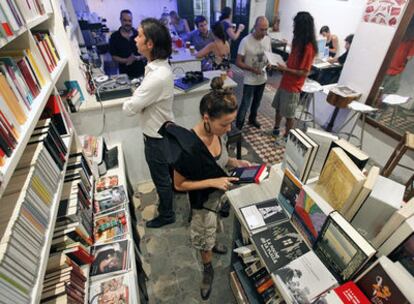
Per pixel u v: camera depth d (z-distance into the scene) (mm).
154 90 1465
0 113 659
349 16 3889
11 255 612
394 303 613
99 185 1719
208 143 1140
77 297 988
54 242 1071
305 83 2998
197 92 2256
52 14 1605
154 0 4781
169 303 1554
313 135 1054
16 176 801
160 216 2035
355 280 732
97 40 3129
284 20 5324
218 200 1295
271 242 938
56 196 972
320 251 857
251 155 2994
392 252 741
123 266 1236
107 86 2021
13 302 586
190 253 1847
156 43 1415
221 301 1557
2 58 841
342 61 3822
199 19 3799
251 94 3139
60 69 1445
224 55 3113
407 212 702
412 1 2123
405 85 2377
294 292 758
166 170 1802
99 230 1417
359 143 2930
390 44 2365
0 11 744
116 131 2143
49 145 1018
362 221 865
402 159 2523
